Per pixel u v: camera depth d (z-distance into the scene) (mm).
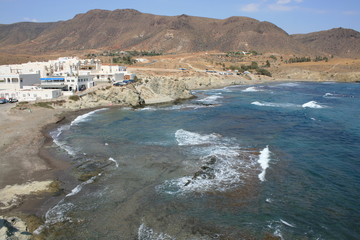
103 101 81062
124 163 36281
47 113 65438
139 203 26625
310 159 37844
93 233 22250
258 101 92562
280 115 67688
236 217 24469
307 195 28250
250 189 29297
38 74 89312
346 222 23875
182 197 27781
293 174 33000
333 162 36875
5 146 42375
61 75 97188
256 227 23078
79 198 27469
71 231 22438
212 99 97188
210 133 50625
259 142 45188
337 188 29781
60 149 41750
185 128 54469
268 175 32531
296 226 23281
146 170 34094
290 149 41875
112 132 51344
